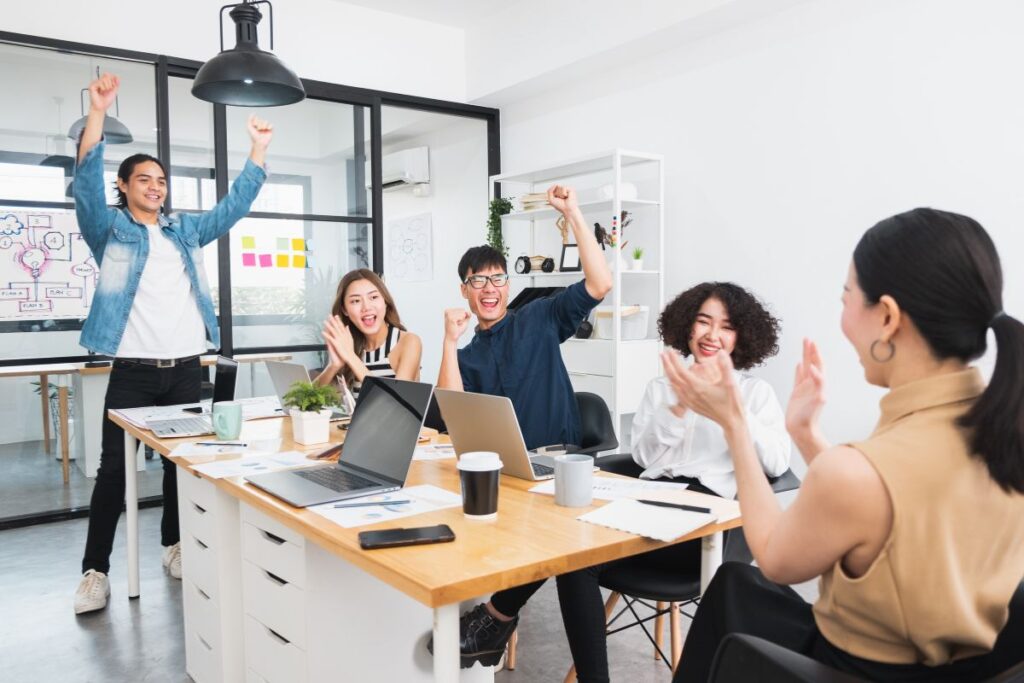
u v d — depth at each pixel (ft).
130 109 14.03
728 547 6.17
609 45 14.55
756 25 13.03
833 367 12.07
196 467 6.56
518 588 6.08
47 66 13.26
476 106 18.67
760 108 13.03
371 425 6.31
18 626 8.97
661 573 6.37
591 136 16.47
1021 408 2.91
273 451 7.28
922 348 3.17
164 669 7.91
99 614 9.30
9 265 12.98
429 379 22.76
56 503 13.80
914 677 3.27
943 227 3.10
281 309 15.88
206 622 7.17
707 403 3.96
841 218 11.93
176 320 10.74
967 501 3.00
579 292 7.99
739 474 3.87
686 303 7.19
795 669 3.16
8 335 13.02
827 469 3.10
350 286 9.32
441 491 5.61
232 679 6.88
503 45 17.19
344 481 5.86
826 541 3.15
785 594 4.29
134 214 10.65
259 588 6.17
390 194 24.18
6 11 12.82
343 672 5.70
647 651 8.08
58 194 13.39
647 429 7.54
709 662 4.35
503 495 5.52
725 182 13.66
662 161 14.32
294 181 15.97
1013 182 9.95
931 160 10.80
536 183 17.93
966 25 10.35
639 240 15.37
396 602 5.93
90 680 7.69
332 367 9.20
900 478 2.99
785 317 12.76
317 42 16.19
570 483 5.15
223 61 8.82
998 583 3.20
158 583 10.34
